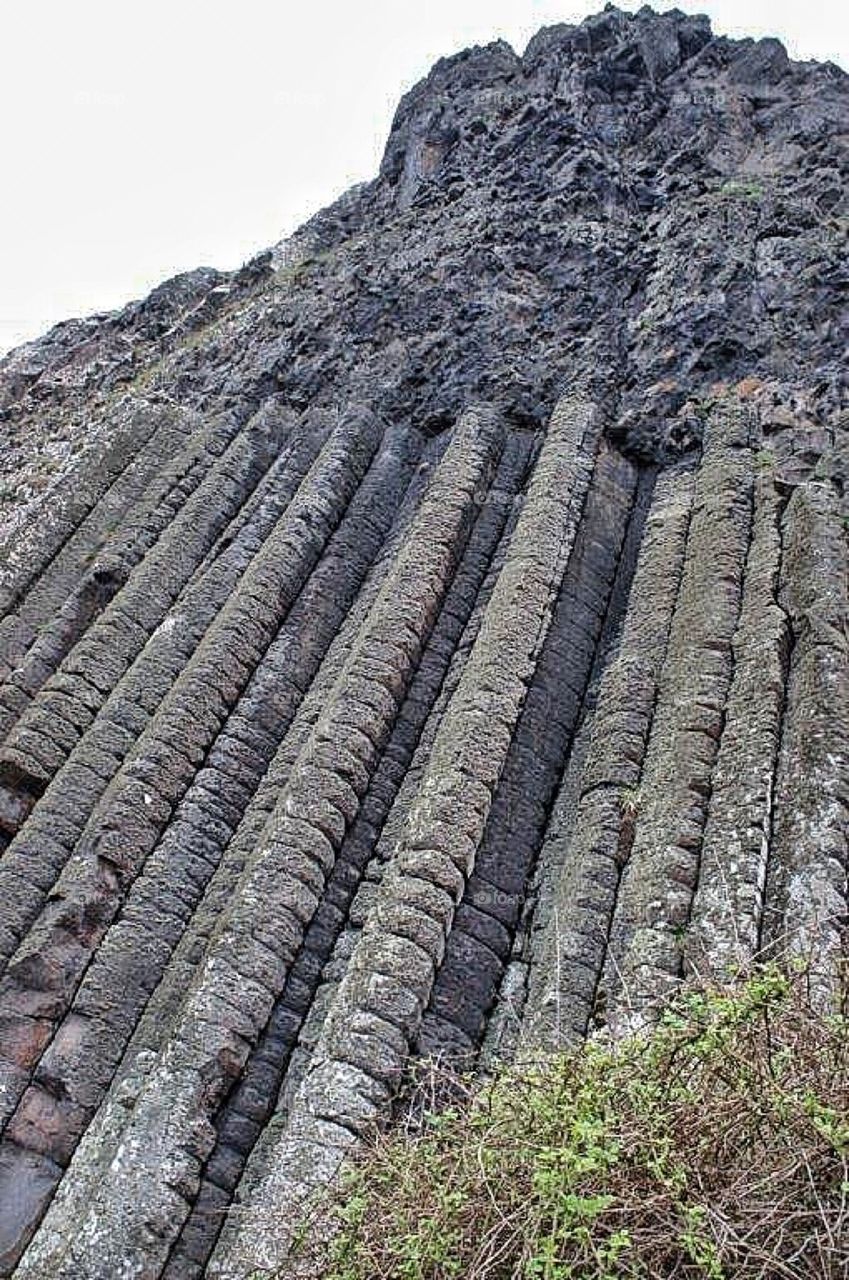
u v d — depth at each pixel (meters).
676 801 7.22
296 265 18.08
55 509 12.93
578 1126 3.80
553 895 7.37
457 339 13.60
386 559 11.14
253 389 14.45
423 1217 4.14
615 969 6.20
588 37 18.30
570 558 9.89
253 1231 5.59
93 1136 6.73
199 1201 6.11
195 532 11.81
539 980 6.83
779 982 4.20
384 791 8.44
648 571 9.77
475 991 6.89
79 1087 7.05
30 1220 6.46
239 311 17.36
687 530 10.00
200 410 14.73
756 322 12.27
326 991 7.14
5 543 12.89
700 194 14.90
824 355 11.69
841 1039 4.07
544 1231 3.80
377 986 6.50
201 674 9.51
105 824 8.31
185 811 8.66
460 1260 3.89
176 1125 6.24
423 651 9.52
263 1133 6.45
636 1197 3.71
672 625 8.93
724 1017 4.26
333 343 14.65
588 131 16.39
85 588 11.55
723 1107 3.94
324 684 9.77
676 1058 4.28
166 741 8.93
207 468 13.20
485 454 11.49
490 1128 4.27
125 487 13.30
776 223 13.66
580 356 12.77
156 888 8.13
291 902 7.39
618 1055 4.64
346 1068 6.12
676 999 5.78
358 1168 4.94
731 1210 3.68
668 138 16.48
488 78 19.41
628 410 11.76
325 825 7.88
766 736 7.33
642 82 17.39
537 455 11.73
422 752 8.68
